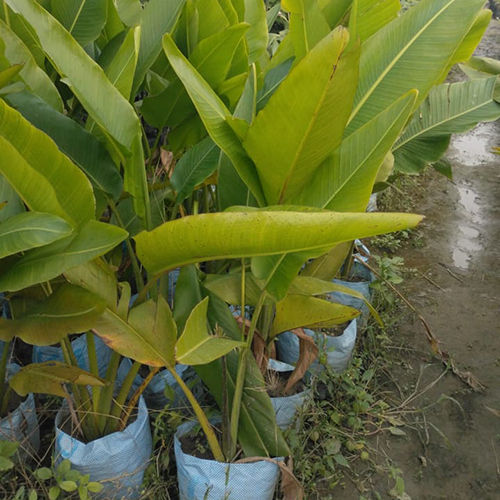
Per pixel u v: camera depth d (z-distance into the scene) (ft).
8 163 5.49
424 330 12.46
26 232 5.49
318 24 7.49
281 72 8.63
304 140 5.97
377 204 17.37
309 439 9.46
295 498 7.85
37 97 7.02
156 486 8.07
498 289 13.89
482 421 10.36
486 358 11.80
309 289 8.10
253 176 6.73
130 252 8.12
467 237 16.12
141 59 8.57
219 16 9.02
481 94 10.54
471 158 21.11
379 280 11.23
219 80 8.80
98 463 7.51
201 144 8.19
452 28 7.20
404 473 9.33
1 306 10.15
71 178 6.04
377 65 7.42
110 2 9.39
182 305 7.99
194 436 8.25
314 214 4.92
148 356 6.74
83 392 7.79
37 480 7.53
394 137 6.21
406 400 10.64
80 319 6.39
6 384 8.41
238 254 5.54
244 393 8.02
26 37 8.39
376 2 8.59
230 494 7.45
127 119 6.81
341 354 10.03
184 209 10.70
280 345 10.35
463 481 9.27
